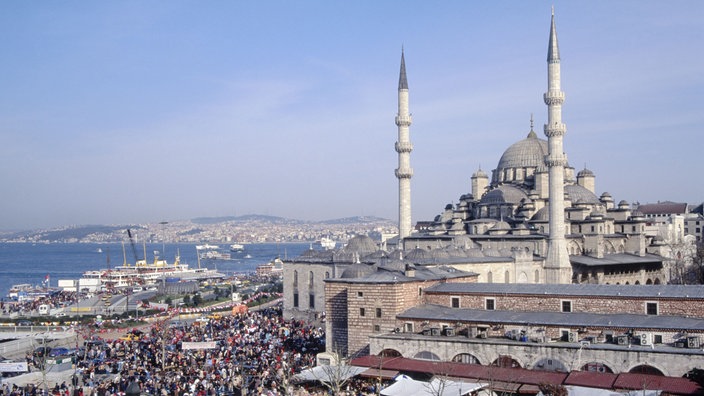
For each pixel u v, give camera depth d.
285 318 177.75
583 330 95.00
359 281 110.38
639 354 85.38
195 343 114.81
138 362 111.19
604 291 102.62
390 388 79.56
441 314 106.38
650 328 91.94
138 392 42.94
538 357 91.31
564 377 86.12
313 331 138.75
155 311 195.88
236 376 98.75
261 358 109.44
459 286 113.56
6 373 106.25
